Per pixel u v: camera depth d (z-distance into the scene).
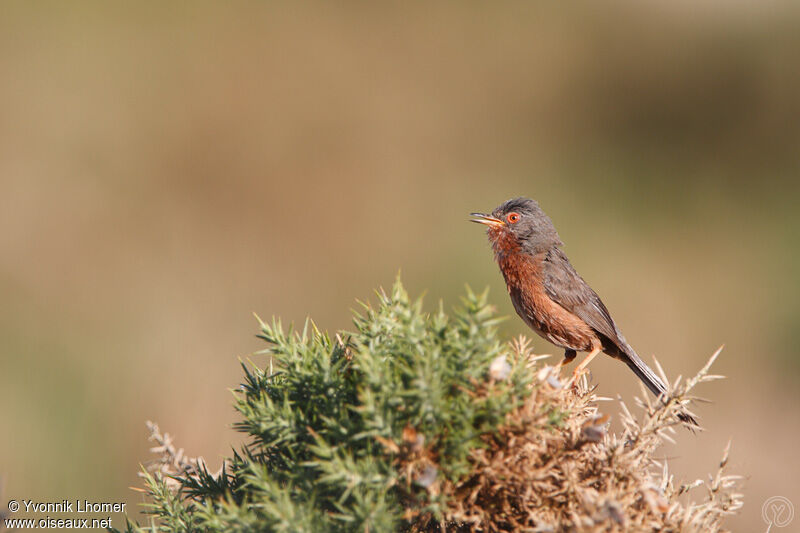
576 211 17.80
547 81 20.50
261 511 2.58
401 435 2.36
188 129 16.56
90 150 15.65
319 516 2.41
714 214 18.08
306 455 2.63
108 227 14.84
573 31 21.20
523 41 20.78
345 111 18.23
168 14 17.42
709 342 14.34
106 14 16.95
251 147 17.02
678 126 20.44
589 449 2.69
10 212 14.49
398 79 19.25
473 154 18.77
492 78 20.09
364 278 15.39
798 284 15.58
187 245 15.09
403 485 2.42
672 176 19.12
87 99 16.20
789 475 11.08
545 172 18.78
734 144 20.09
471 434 2.40
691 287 15.82
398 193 17.38
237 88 17.45
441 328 2.44
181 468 3.22
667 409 2.93
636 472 2.66
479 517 2.43
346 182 17.38
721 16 21.78
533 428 2.42
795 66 20.95
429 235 16.56
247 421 2.63
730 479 2.98
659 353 14.23
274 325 2.72
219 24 17.86
